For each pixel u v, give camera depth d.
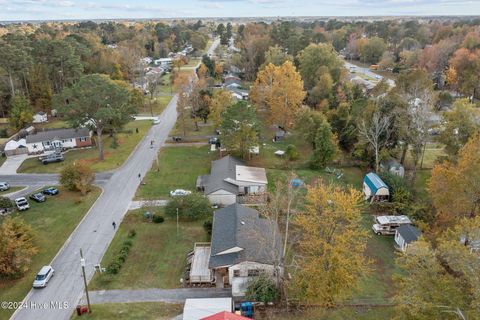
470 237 30.34
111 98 67.94
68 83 101.69
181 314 33.66
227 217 44.88
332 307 34.91
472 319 25.20
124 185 59.72
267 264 37.12
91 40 130.38
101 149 69.38
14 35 92.06
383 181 55.62
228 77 133.88
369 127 62.97
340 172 63.94
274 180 60.72
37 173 64.75
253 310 34.50
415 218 48.69
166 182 60.75
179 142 79.25
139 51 157.88
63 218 50.00
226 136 66.38
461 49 113.69
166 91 128.88
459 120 56.03
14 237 39.59
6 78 92.69
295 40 136.88
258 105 89.50
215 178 57.25
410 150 64.88
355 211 35.28
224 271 39.66
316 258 33.41
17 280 38.44
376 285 37.94
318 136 64.38
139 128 88.75
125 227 48.00
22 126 86.56
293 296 35.75
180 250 43.31
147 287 37.28
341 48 194.88
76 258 41.88
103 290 36.84
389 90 74.69
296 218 39.56
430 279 27.92
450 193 41.69
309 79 103.81
